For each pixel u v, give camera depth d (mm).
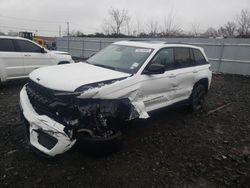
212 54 17453
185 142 4805
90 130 3531
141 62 4559
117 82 3857
